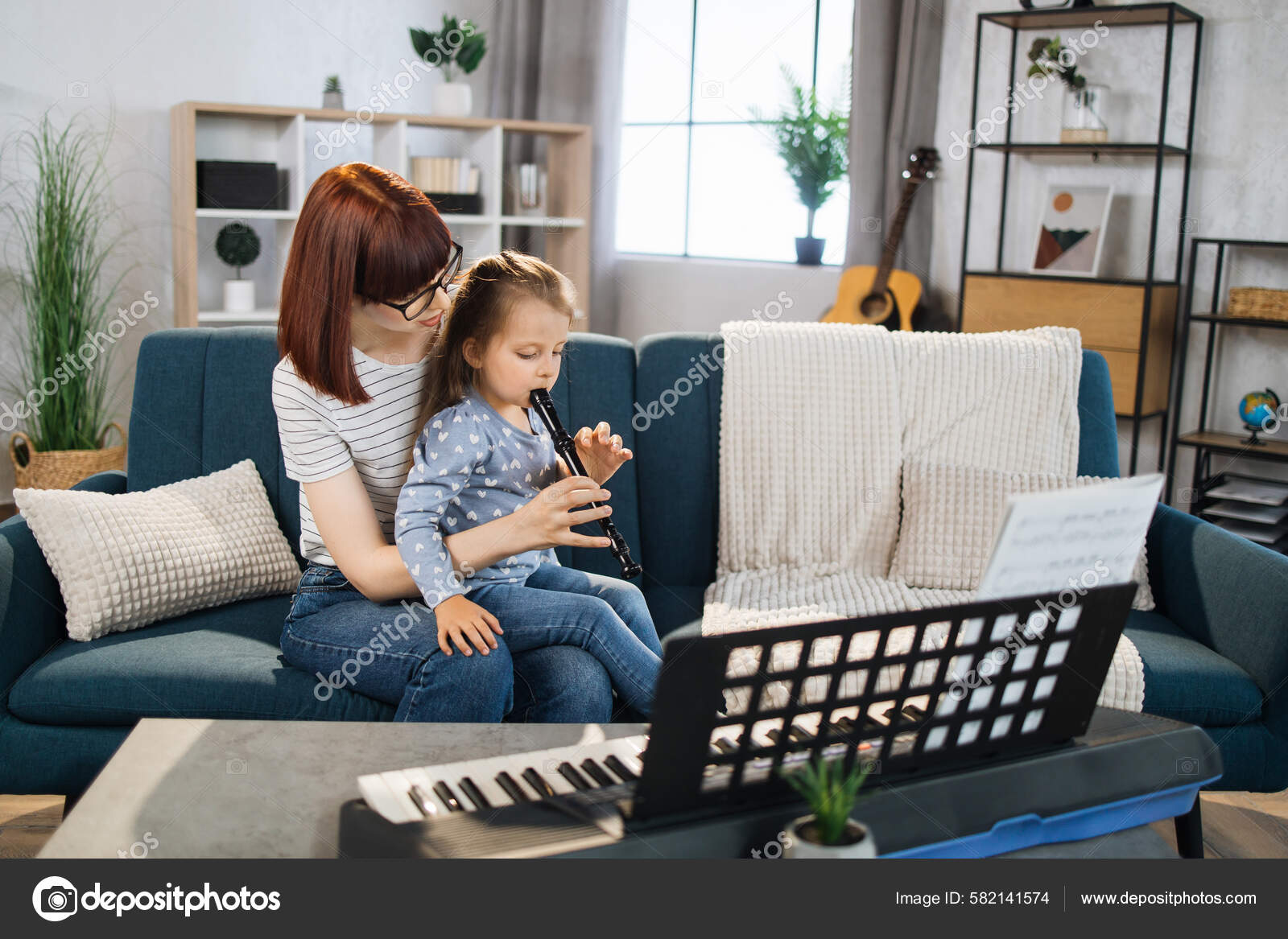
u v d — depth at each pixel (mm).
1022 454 2285
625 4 4848
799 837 895
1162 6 3371
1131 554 994
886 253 4000
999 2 3891
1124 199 3781
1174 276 3715
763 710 939
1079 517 909
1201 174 3650
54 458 3715
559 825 968
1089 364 2369
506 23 5152
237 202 4250
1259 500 3377
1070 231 3779
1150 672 1820
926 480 2203
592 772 1099
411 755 1193
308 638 1609
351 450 1612
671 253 5109
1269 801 2109
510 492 1661
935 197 4133
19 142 3975
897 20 4008
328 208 1494
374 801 1032
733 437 2240
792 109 4480
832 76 4418
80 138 4121
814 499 2232
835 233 4516
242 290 4363
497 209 4711
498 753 1198
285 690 1610
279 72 4645
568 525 1525
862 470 2248
